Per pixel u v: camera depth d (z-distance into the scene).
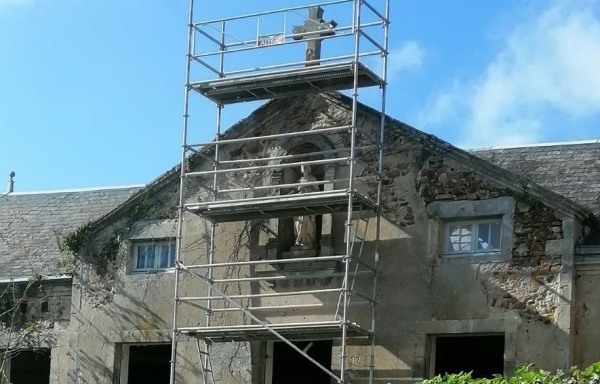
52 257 28.03
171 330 25.19
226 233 25.06
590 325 22.27
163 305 25.45
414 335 23.23
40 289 26.92
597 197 24.06
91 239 26.39
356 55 23.69
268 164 24.97
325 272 23.95
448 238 23.56
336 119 24.64
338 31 24.50
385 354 23.36
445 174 23.66
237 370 24.47
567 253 22.48
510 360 22.45
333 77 24.09
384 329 23.47
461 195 23.47
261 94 25.05
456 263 23.25
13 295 26.98
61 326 26.55
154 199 25.94
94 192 30.84
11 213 30.67
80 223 29.44
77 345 26.06
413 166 23.92
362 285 23.80
